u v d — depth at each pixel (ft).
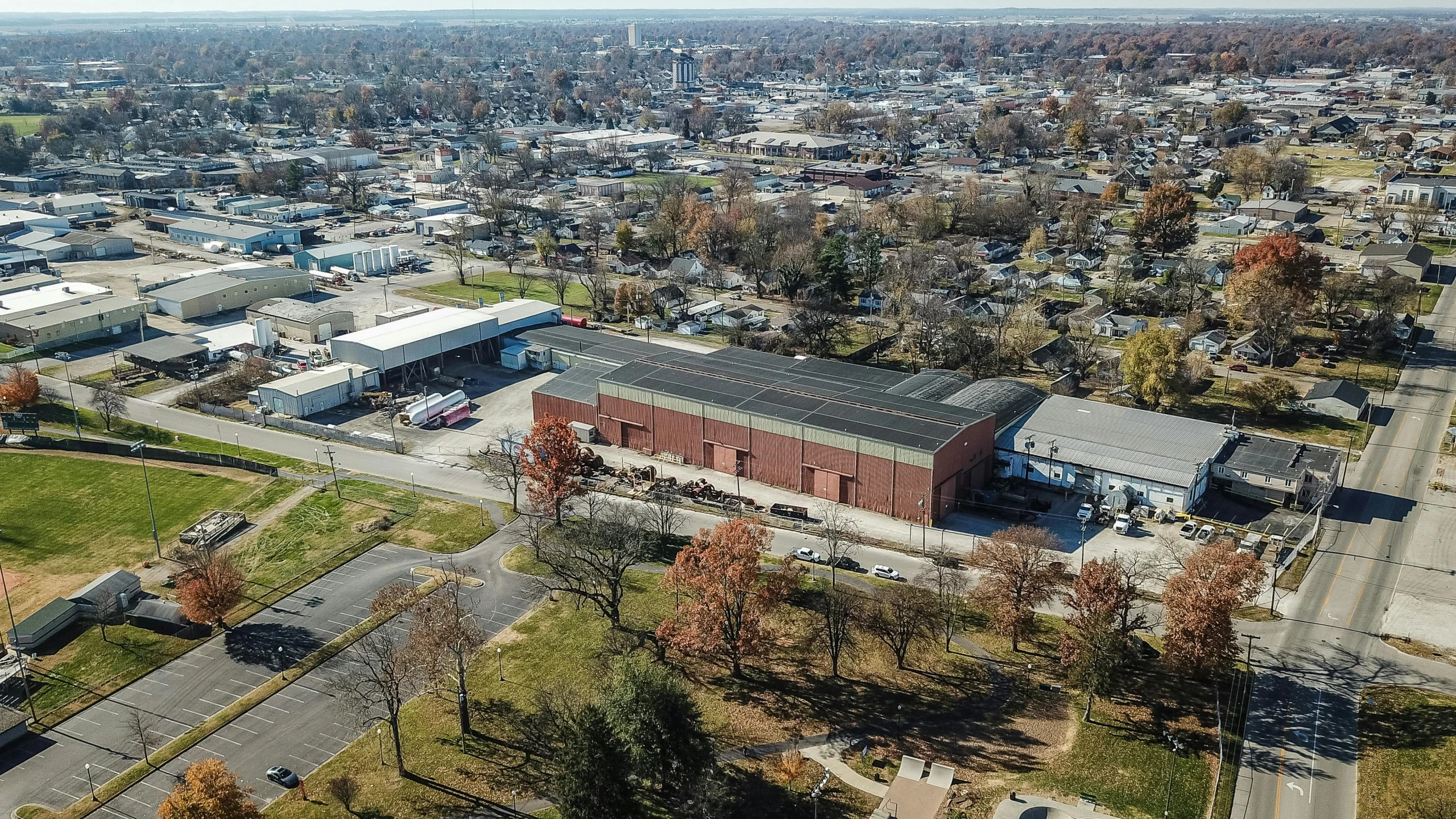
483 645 355.77
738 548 325.62
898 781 289.12
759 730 312.91
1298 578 387.34
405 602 358.84
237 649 358.64
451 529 440.04
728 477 492.13
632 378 526.98
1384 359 620.08
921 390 520.42
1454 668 331.36
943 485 440.45
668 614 370.73
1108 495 444.55
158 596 389.19
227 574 367.45
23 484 480.64
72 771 302.25
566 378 568.82
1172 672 334.03
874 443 443.73
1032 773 290.97
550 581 393.91
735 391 505.25
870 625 341.41
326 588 396.16
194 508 460.14
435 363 641.81
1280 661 338.54
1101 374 583.17
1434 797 265.75
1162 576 391.45
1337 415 536.83
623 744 265.54
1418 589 378.32
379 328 642.22
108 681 342.64
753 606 335.26
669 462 510.99
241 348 654.94
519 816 280.10
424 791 290.15
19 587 397.39
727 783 289.33
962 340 607.78
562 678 336.08
